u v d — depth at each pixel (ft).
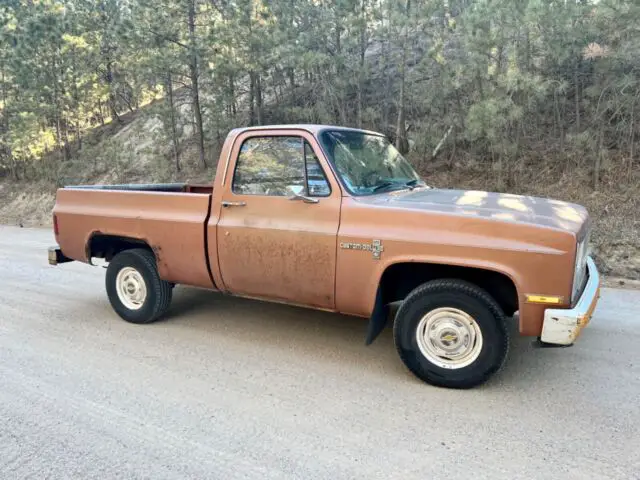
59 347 16.24
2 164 75.41
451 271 13.64
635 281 23.25
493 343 12.53
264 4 43.34
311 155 14.39
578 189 33.14
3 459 10.36
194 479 9.67
